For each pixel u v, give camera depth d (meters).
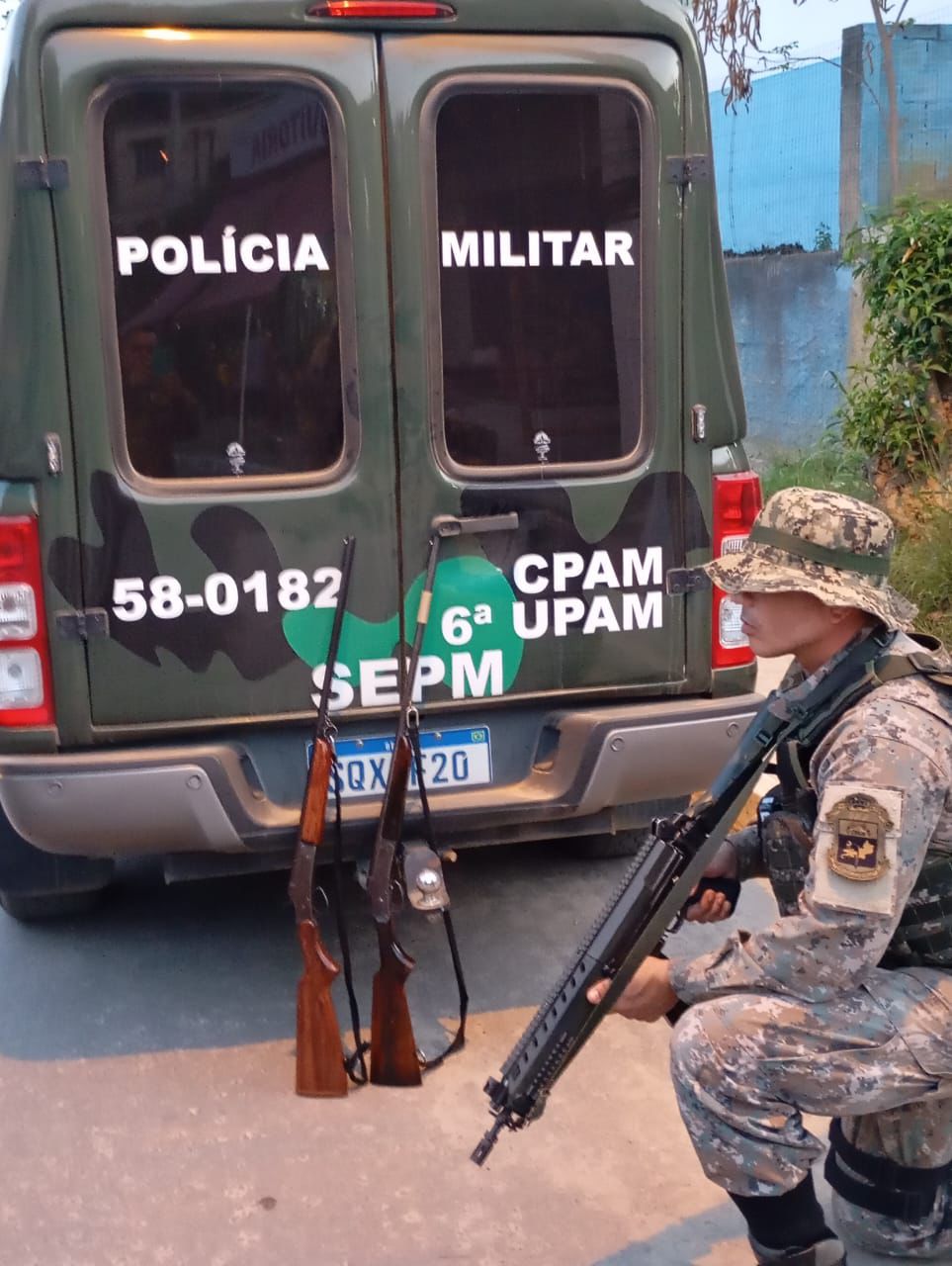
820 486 8.63
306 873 3.30
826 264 10.04
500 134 3.50
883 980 2.27
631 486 3.70
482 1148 2.47
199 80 3.30
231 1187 3.02
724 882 2.62
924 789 2.13
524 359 3.60
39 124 3.23
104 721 3.44
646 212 3.63
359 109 3.38
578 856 4.77
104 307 3.33
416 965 4.03
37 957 4.10
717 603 3.82
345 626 3.53
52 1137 3.21
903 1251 2.65
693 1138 2.34
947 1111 2.51
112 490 3.37
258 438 3.46
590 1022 2.38
